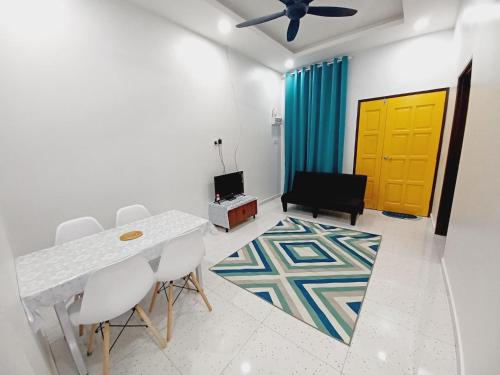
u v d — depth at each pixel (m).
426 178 3.56
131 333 1.63
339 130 4.04
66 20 1.90
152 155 2.63
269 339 1.53
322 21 3.06
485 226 1.15
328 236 3.05
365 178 3.71
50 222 1.94
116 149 2.31
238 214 3.41
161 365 1.39
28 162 1.79
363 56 3.76
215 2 2.43
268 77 4.41
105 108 2.19
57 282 1.18
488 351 0.94
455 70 2.83
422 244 2.73
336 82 3.95
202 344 1.52
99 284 1.16
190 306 1.87
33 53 1.75
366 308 1.76
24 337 0.85
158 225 1.90
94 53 2.08
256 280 2.18
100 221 2.25
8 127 1.69
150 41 2.49
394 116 3.66
